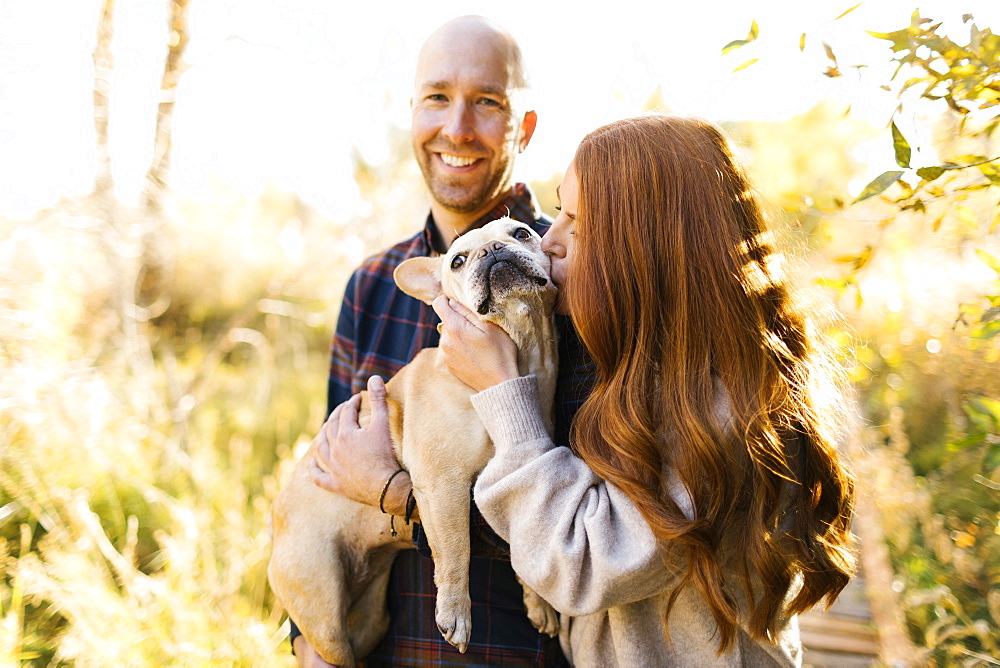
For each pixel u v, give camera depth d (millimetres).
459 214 2992
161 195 6234
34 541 3861
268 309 7543
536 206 3199
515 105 2883
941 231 3025
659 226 1858
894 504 3416
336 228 8820
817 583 1806
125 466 4582
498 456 1901
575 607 1756
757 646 1893
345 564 2580
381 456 2402
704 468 1699
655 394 1833
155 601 3547
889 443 3922
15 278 4461
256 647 3340
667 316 1837
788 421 1793
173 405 5664
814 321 2105
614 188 1900
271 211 10664
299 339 7621
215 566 3945
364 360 2910
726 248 1822
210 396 6586
